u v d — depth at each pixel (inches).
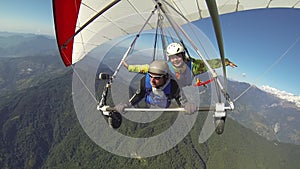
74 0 284.7
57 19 295.4
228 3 418.0
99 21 354.0
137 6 354.6
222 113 162.4
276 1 405.4
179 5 401.1
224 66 137.9
